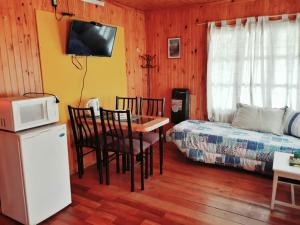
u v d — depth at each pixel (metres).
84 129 3.08
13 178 2.18
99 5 3.55
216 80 4.06
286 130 3.34
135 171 3.35
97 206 2.51
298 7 3.39
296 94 3.52
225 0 3.84
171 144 4.45
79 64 3.29
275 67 3.60
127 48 4.20
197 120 4.24
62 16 3.02
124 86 4.18
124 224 2.22
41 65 2.82
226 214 2.34
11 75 2.54
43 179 2.24
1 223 2.28
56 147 2.34
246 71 3.80
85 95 3.43
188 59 4.34
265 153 2.97
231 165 3.22
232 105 3.99
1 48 2.44
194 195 2.69
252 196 2.65
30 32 2.69
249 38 3.70
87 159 3.53
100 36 3.36
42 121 2.31
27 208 2.15
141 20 4.53
